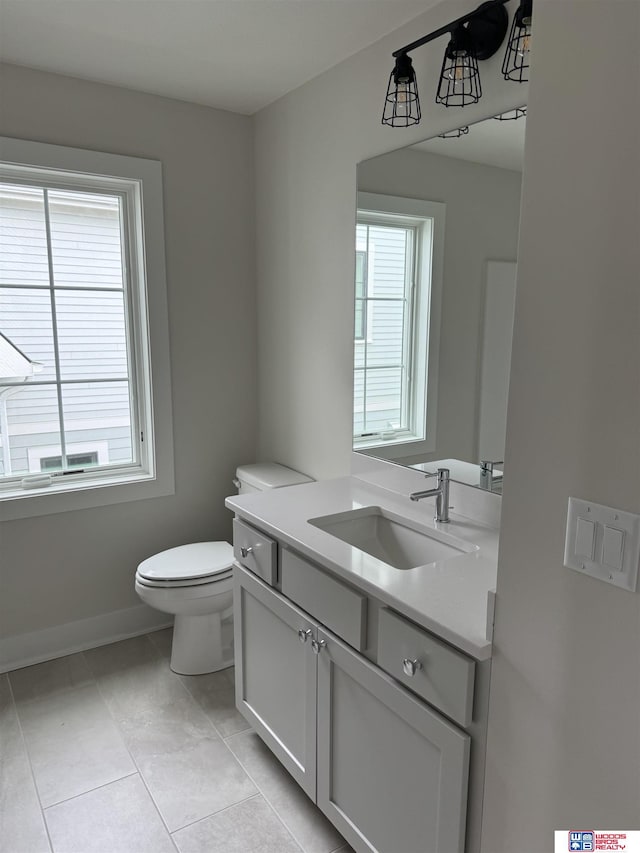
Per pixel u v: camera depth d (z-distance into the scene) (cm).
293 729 176
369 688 137
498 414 164
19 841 165
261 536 180
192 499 285
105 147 240
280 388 276
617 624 86
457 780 115
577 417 88
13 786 184
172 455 274
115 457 272
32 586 250
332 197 227
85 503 255
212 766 194
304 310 251
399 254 196
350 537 186
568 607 93
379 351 210
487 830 113
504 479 100
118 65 220
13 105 220
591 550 87
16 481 249
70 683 238
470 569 140
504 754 107
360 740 145
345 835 154
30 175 234
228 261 278
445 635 113
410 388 196
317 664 158
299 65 219
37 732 209
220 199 271
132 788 184
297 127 243
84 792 182
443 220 177
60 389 254
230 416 290
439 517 175
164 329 263
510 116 154
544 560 95
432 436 188
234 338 285
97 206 252
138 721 216
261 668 191
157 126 250
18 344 242
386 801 138
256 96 250
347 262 222
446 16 171
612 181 79
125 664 252
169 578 224
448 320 178
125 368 269
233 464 295
